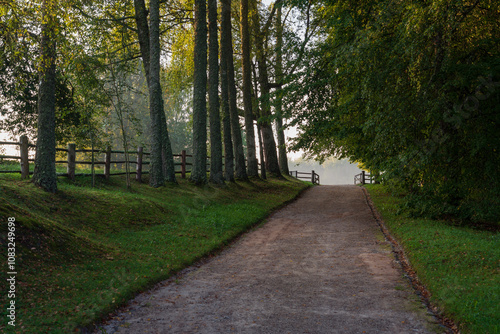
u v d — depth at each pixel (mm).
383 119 12914
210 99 21828
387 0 12562
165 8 23078
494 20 12008
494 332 4590
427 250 8906
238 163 25125
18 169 15359
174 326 5297
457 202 13453
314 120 17578
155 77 17297
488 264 7445
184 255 9359
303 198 24078
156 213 13086
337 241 11453
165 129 18609
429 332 5016
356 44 13461
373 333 4996
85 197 12094
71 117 22109
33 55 11094
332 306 6047
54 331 4680
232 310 5930
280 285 7270
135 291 6648
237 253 10383
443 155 12617
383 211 16656
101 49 18375
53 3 11070
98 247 8586
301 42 18766
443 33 11047
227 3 24156
